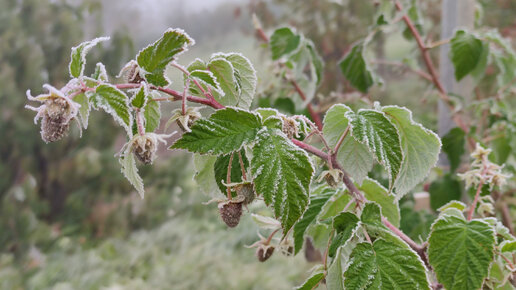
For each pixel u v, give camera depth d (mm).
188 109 421
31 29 2957
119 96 394
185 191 3080
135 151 407
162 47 406
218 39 2291
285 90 828
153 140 407
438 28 1968
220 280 2203
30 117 3039
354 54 795
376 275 405
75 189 3105
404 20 855
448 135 764
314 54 769
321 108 805
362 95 817
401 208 711
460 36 742
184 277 2330
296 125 427
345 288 406
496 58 814
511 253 462
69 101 386
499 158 854
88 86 414
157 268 2453
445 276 435
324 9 2285
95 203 3025
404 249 409
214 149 385
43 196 3184
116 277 2441
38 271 2646
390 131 416
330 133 458
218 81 461
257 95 854
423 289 398
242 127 394
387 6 790
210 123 392
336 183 441
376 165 669
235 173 464
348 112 428
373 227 424
